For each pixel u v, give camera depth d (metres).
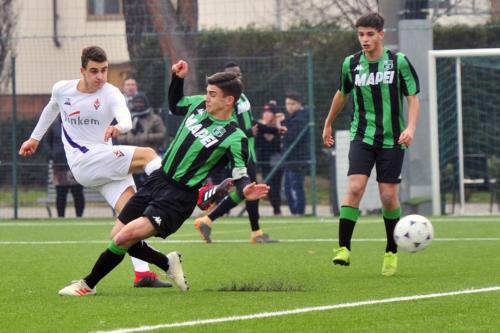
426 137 45.25
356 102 23.91
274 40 59.59
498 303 18.92
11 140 50.06
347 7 66.88
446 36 60.03
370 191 46.47
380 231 37.00
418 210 44.59
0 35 72.56
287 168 46.00
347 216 23.36
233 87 19.94
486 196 50.22
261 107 49.94
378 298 19.69
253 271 25.17
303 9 68.50
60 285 22.66
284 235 36.00
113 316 17.77
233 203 33.22
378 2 46.56
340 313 17.81
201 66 54.69
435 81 43.97
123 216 20.75
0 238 35.81
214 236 36.03
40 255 29.73
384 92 23.48
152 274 22.20
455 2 58.34
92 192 48.72
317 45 59.00
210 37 59.88
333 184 46.25
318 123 53.81
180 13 59.69
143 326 16.64
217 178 44.03
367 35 23.30
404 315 17.61
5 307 19.03
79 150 22.75
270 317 17.41
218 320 17.12
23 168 49.75
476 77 48.84
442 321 17.00
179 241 34.12
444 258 27.58
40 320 17.48
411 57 45.16
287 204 49.41
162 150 44.69
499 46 59.94
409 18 45.69
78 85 22.75
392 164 23.59
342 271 24.94
